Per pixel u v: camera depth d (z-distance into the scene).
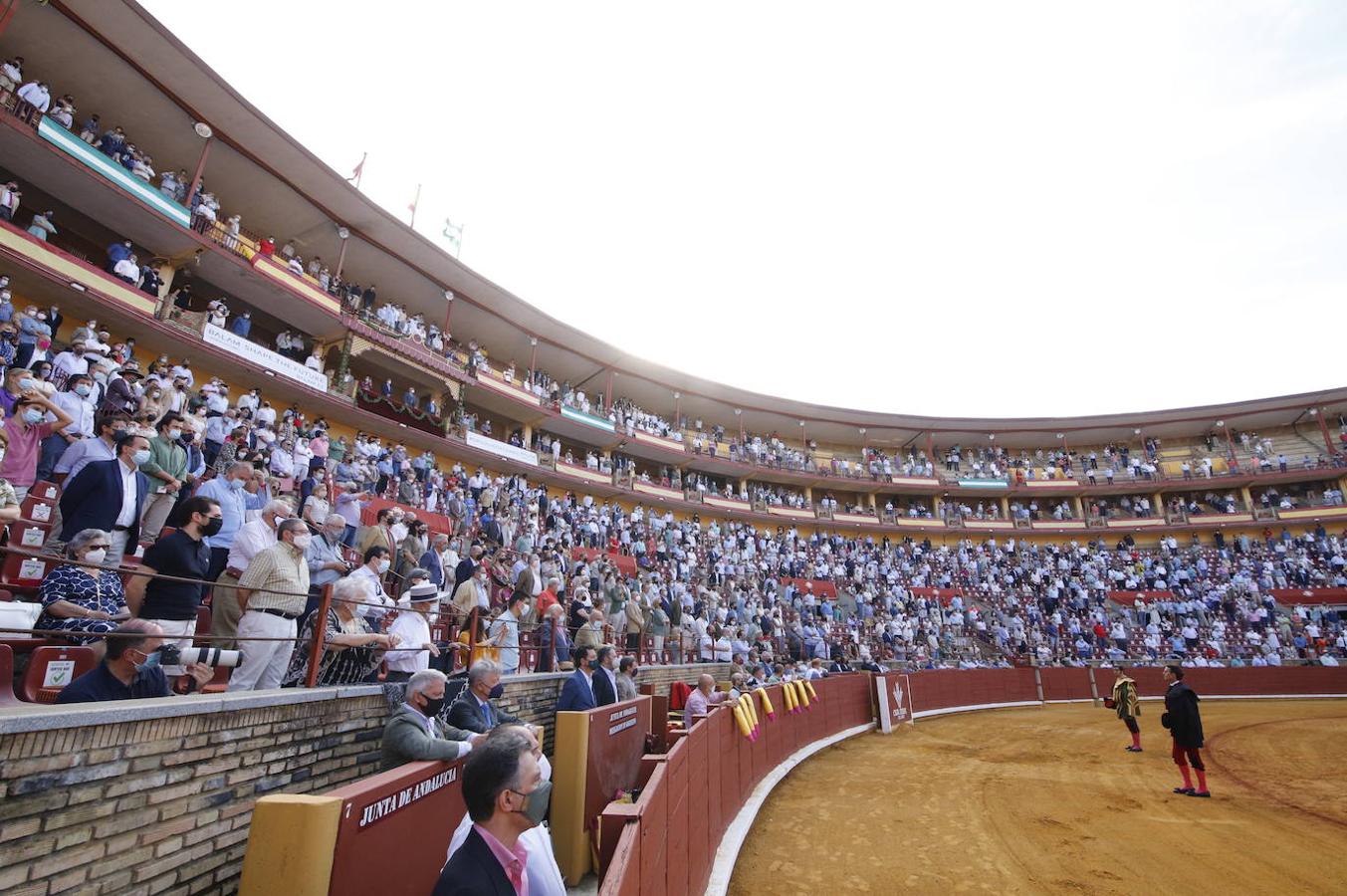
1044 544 44.00
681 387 39.19
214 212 19.84
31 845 2.78
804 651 25.66
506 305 29.69
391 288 27.80
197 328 18.36
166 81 17.98
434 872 3.86
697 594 25.31
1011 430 46.34
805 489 45.06
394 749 4.05
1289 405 42.12
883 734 18.44
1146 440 47.06
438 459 27.34
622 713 7.83
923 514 44.59
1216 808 10.09
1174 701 11.34
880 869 7.39
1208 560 39.16
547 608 11.76
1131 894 6.71
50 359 12.61
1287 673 28.45
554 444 31.91
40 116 15.64
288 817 2.73
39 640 4.43
